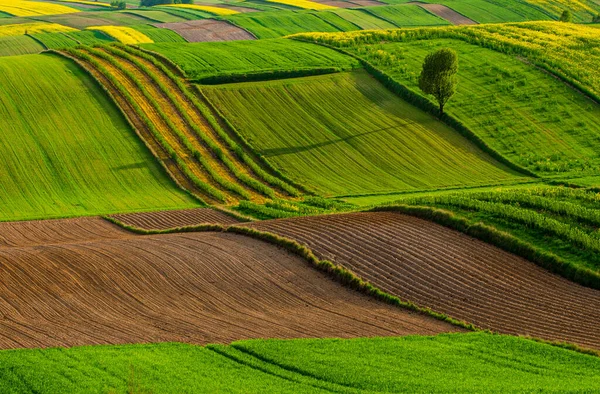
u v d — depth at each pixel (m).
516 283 37.34
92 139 69.81
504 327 32.53
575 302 35.16
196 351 28.16
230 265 40.81
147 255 42.41
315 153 72.31
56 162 65.75
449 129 79.50
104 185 62.94
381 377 25.34
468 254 40.81
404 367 26.55
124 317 33.44
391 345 29.11
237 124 76.25
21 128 70.25
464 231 43.91
